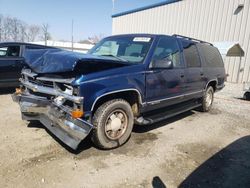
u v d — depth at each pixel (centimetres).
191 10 1786
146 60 417
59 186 283
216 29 1644
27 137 411
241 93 1112
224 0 1584
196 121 584
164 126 527
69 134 343
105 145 373
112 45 490
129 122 399
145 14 2152
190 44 565
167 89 464
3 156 343
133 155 372
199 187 301
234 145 445
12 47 757
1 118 506
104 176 309
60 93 347
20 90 450
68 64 326
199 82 589
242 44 1512
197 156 387
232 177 330
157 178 314
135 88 391
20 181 287
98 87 341
